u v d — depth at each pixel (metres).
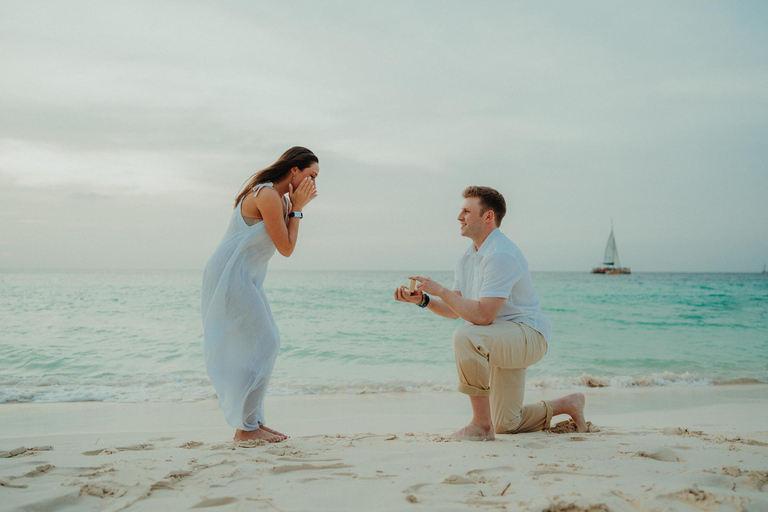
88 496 1.80
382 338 11.64
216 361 2.80
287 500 1.72
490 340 2.81
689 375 7.68
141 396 5.84
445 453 2.40
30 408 5.10
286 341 11.23
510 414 3.04
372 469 2.12
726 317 17.86
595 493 1.69
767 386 6.95
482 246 3.05
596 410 4.98
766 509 1.55
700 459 2.25
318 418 4.61
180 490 1.86
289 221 2.99
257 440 2.71
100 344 10.02
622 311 20.03
